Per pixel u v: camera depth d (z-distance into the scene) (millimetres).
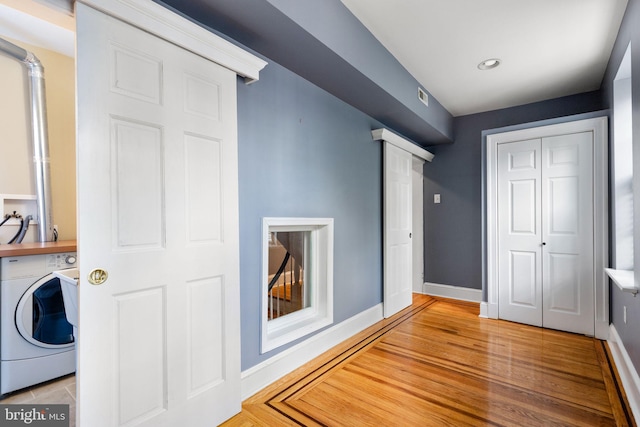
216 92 1661
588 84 3229
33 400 1963
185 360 1526
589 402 1854
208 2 1490
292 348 2252
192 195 1557
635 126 1833
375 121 3240
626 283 1948
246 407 1817
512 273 3279
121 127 1305
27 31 2332
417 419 1708
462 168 4199
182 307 1517
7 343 1956
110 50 1269
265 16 1603
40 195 2463
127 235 1326
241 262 1900
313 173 2434
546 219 3096
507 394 1941
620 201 2531
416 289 4512
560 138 3029
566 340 2781
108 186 1268
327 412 1770
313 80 2363
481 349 2594
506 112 3902
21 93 2443
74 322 1337
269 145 2078
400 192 3627
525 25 2238
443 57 2686
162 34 1409
